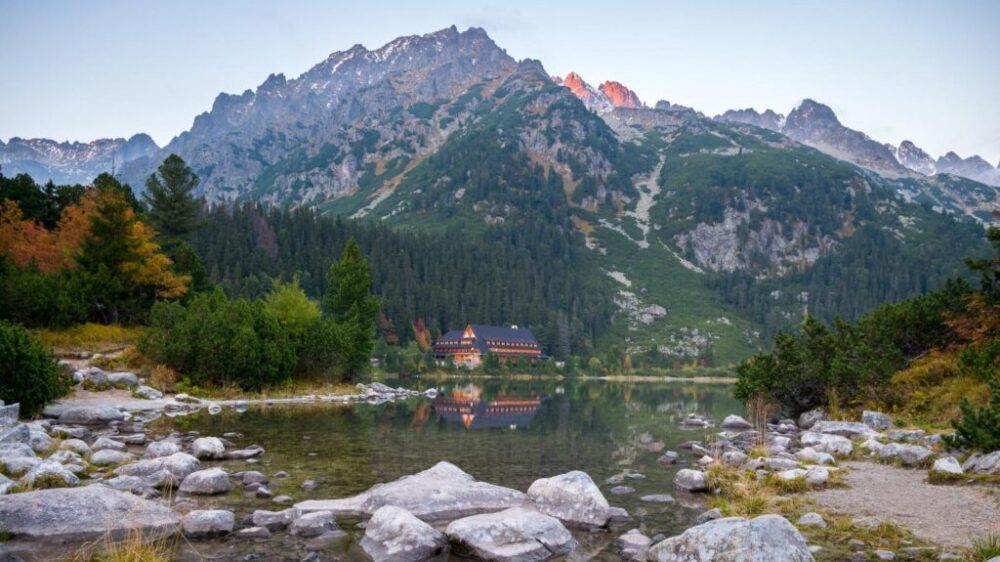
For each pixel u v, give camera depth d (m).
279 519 12.02
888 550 10.19
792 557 8.49
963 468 16.67
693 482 16.25
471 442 24.58
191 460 16.20
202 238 145.12
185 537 11.05
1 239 56.16
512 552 10.51
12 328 25.47
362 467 18.28
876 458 19.61
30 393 24.72
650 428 31.97
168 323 41.50
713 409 48.97
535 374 151.38
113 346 45.47
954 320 32.72
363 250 191.75
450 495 13.48
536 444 24.58
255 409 35.12
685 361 185.25
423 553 10.42
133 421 27.02
